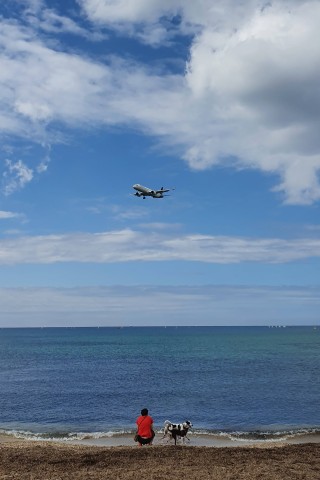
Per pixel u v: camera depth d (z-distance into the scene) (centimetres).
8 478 1548
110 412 4675
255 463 1770
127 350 16338
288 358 11988
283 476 1547
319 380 7188
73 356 13538
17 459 1867
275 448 2169
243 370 8912
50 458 1886
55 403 5244
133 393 5959
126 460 1852
